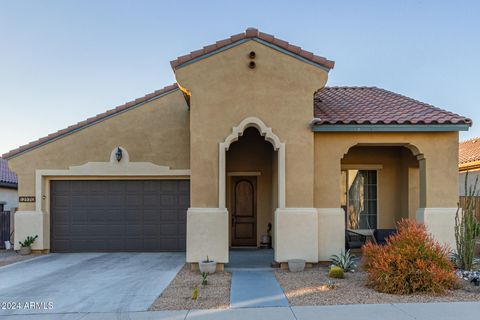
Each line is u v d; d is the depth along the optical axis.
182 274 10.35
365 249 9.77
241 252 13.95
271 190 14.98
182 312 7.15
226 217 10.65
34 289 9.03
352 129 11.07
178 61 10.91
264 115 10.98
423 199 11.49
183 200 14.89
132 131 14.86
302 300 7.77
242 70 11.05
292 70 11.11
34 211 14.52
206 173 10.78
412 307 7.23
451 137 11.42
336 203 11.31
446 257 8.95
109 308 7.50
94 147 14.80
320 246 11.20
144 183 14.98
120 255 13.98
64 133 14.71
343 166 14.40
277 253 10.78
